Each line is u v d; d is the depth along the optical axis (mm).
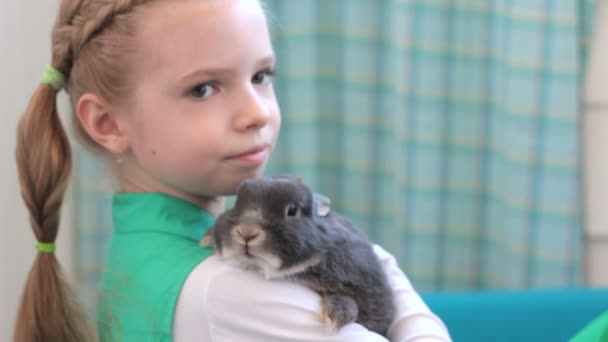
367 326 892
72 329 1016
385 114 1971
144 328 888
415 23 1875
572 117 1875
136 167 981
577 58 1854
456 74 1906
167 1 902
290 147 1942
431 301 1514
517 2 1846
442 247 1976
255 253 812
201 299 852
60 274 1020
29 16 1676
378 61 1948
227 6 904
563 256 1925
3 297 1560
